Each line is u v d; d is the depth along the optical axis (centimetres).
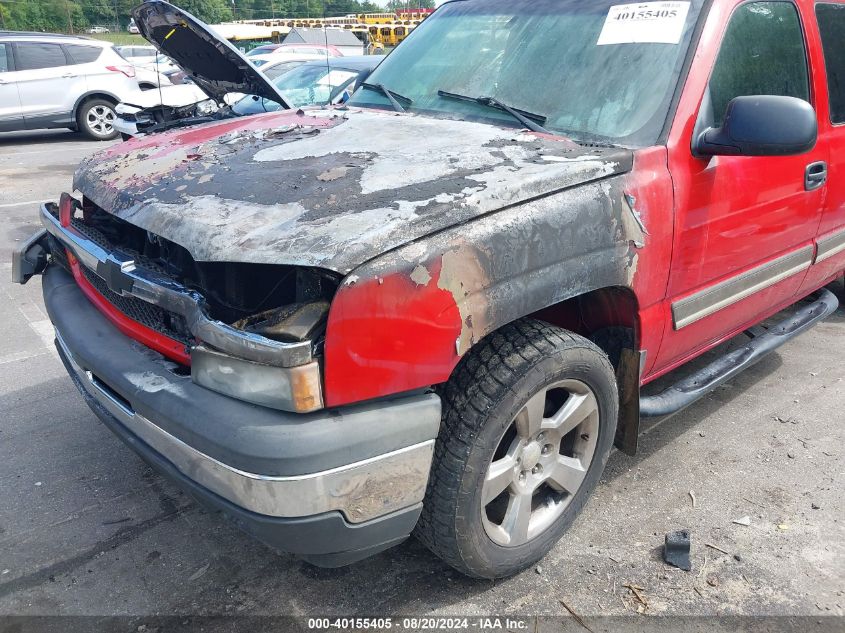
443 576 254
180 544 270
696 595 245
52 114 1247
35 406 369
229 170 242
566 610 238
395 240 186
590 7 300
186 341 213
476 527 223
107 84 1284
